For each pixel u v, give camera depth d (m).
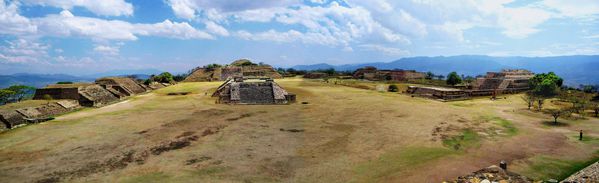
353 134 28.83
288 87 74.44
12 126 31.72
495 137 27.52
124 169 20.00
